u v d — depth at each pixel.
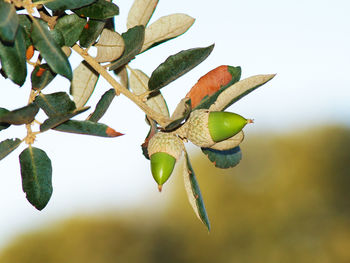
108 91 0.47
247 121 0.47
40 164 0.47
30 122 0.46
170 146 0.47
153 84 0.47
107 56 0.47
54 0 0.45
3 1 0.43
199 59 0.47
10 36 0.42
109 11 0.46
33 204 0.46
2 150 0.46
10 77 0.43
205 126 0.47
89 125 0.45
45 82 0.46
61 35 0.46
